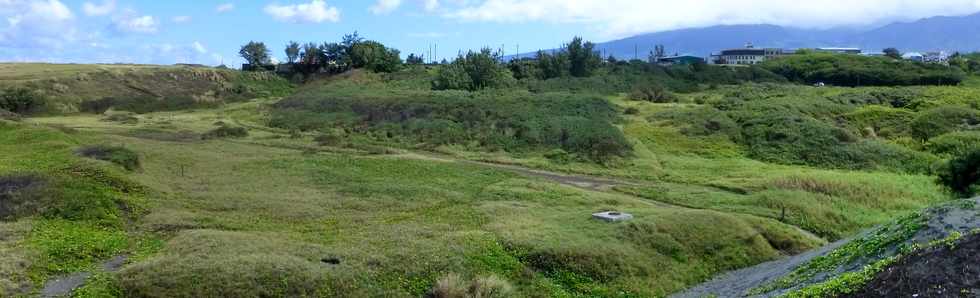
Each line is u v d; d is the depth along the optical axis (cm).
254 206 2986
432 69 11450
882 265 1602
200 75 10881
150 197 3041
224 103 9181
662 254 2538
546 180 4150
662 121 6366
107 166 3378
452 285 1983
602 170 4619
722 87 10056
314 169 4028
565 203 3325
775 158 5162
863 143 5262
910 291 1408
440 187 3669
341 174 3888
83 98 8544
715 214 2931
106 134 5462
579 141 5188
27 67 10719
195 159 4222
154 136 5612
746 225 2894
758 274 2359
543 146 5275
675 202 3622
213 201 3042
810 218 3297
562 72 10475
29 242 2145
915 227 1997
